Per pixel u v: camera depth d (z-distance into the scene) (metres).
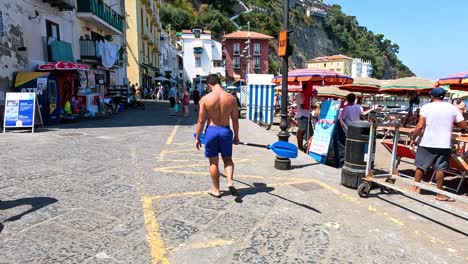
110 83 23.75
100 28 22.77
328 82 9.47
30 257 2.99
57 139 9.26
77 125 12.75
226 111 4.59
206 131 4.61
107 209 4.12
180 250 3.19
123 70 28.34
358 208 4.44
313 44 128.50
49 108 12.69
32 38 14.17
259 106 16.75
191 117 17.33
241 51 71.12
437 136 5.08
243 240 3.43
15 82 12.38
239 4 96.62
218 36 82.38
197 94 22.02
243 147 8.95
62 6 15.91
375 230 3.77
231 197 4.70
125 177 5.55
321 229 3.75
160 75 48.59
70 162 6.52
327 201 4.67
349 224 3.91
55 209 4.08
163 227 3.66
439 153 5.14
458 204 5.08
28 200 4.37
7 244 3.21
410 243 3.49
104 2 22.81
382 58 163.62
